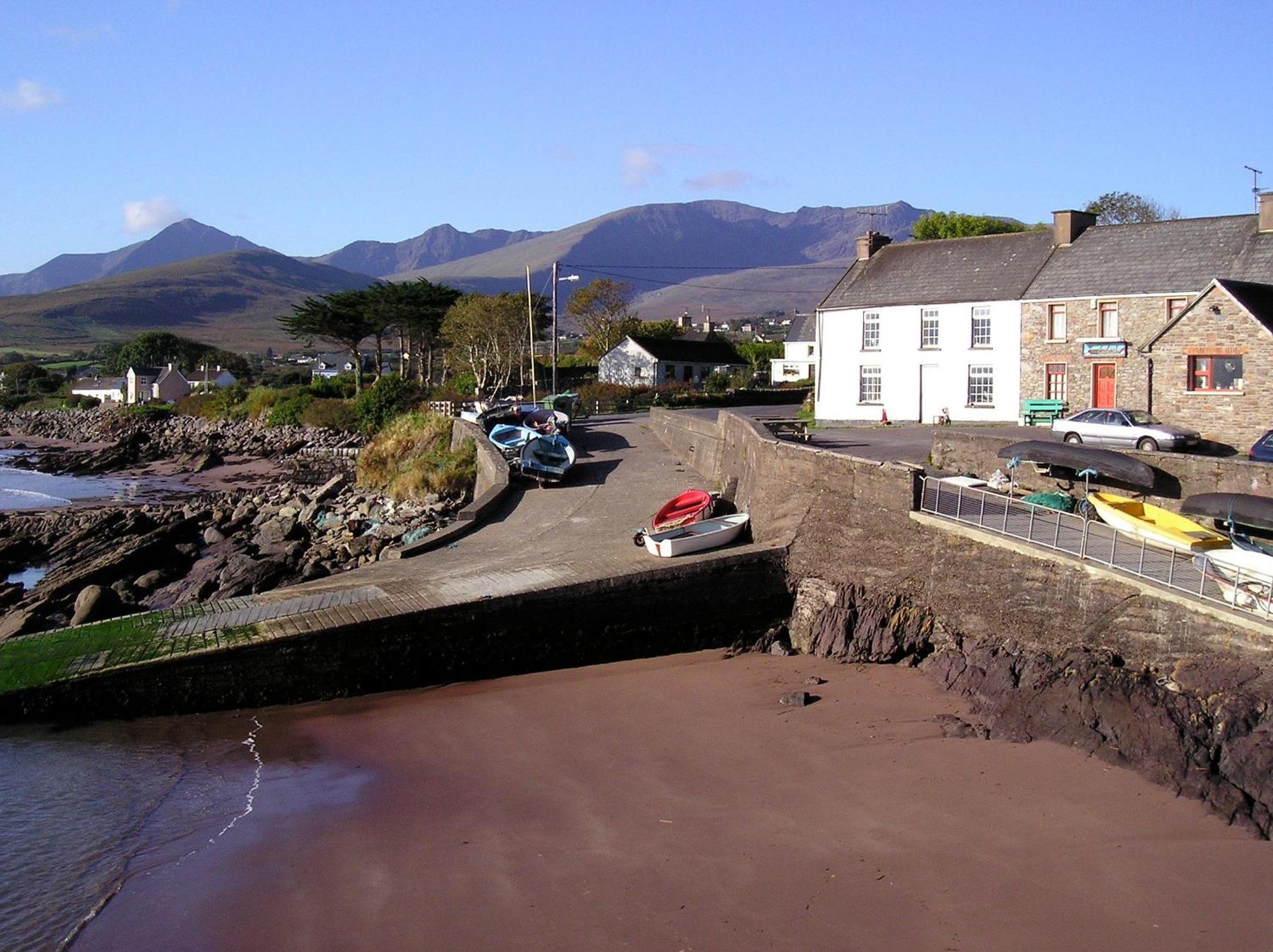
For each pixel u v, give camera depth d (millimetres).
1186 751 14273
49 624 25578
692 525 24406
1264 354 29656
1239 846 12492
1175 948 10734
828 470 23016
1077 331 39406
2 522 40312
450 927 11570
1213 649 15758
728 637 22531
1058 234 42625
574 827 13844
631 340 85062
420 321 78125
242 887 12523
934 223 78562
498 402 55000
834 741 16266
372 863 13047
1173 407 31594
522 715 18172
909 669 19844
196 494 51312
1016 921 11273
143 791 15281
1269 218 37156
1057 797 13898
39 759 16484
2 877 12805
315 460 61781
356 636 19234
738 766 15555
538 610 20594
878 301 45406
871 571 21656
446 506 35781
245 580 28031
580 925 11508
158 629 19547
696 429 36750
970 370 42781
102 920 11852
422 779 15562
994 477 25609
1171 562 17250
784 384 87500
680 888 12195
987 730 16172
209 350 159375
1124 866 12203
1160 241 39750
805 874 12391
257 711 18672
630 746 16531
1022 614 18797
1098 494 21828
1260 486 20766
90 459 68125
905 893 11883
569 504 30250
